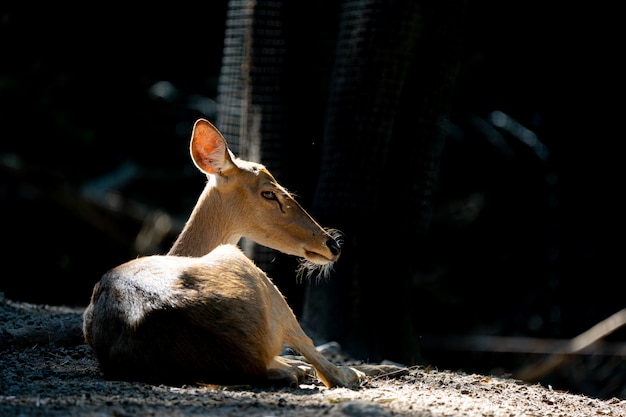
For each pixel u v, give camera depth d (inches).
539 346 858.1
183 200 1021.2
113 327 297.4
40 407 247.9
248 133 561.9
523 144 962.1
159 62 1027.3
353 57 497.7
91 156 1019.3
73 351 377.4
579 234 905.5
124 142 1035.9
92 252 962.7
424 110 498.6
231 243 381.4
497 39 956.0
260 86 557.9
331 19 554.9
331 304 500.1
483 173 1010.7
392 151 500.1
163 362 286.0
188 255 372.5
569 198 910.4
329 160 508.1
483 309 967.6
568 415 303.3
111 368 299.9
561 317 904.9
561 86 922.7
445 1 495.8
